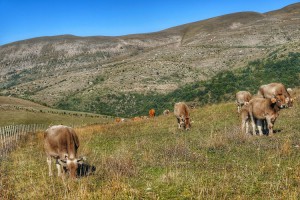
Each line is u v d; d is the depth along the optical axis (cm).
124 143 1981
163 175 1111
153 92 11931
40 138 2762
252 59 12038
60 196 1004
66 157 1132
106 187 1046
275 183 943
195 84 10644
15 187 1176
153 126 2705
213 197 884
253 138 1597
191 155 1395
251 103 1692
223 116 2544
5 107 6794
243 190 929
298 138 1479
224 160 1288
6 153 1978
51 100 13262
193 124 2406
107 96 12331
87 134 2667
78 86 14750
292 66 8619
